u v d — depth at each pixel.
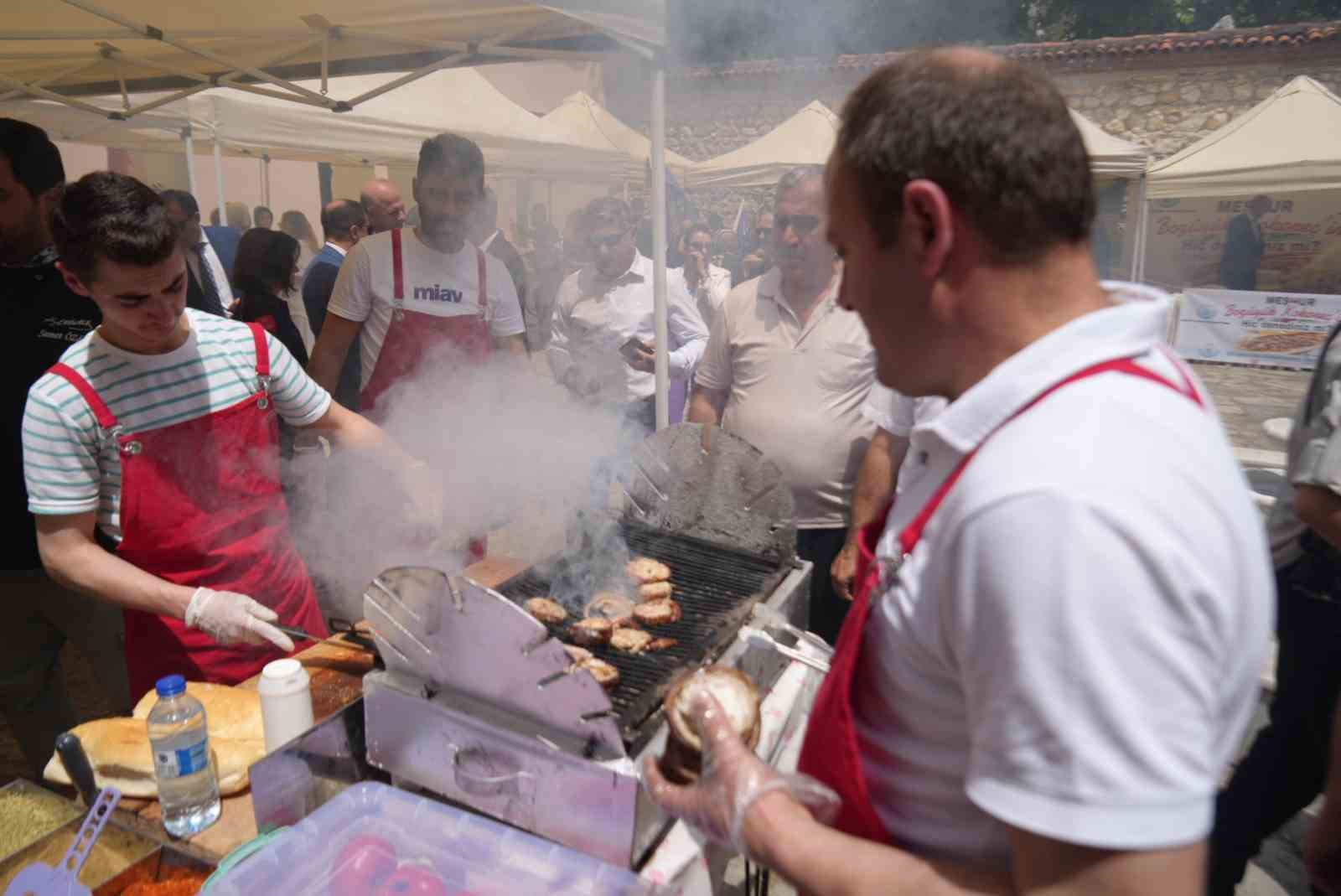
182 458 1.88
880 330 0.79
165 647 1.93
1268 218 12.02
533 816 1.32
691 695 1.10
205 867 1.34
